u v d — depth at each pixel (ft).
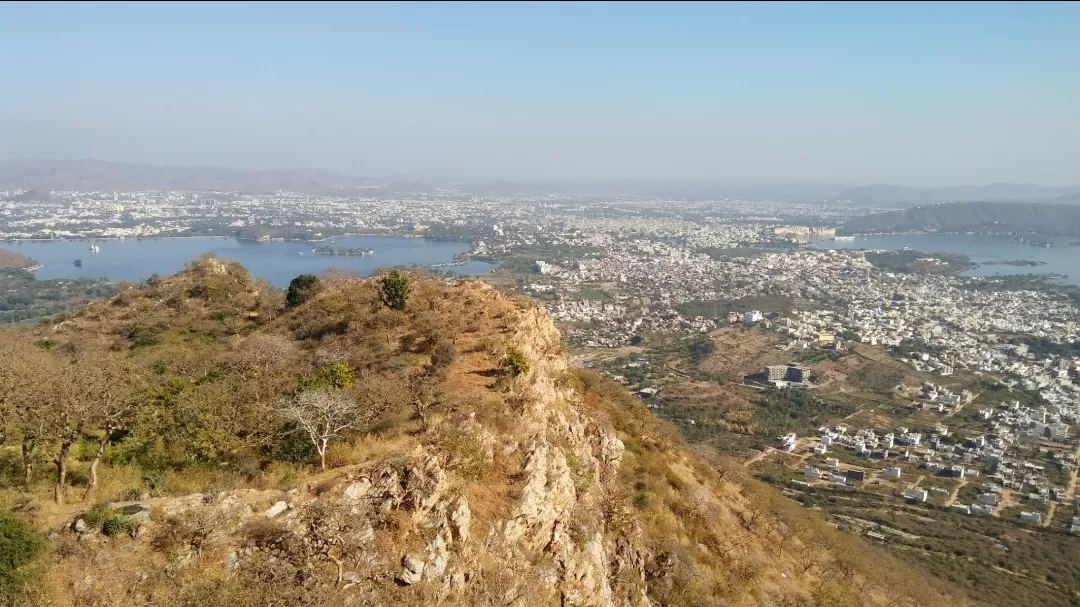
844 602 114.01
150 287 180.65
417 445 75.10
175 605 53.06
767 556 118.73
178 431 83.35
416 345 116.67
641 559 89.40
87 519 60.13
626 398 147.95
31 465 74.69
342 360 110.01
